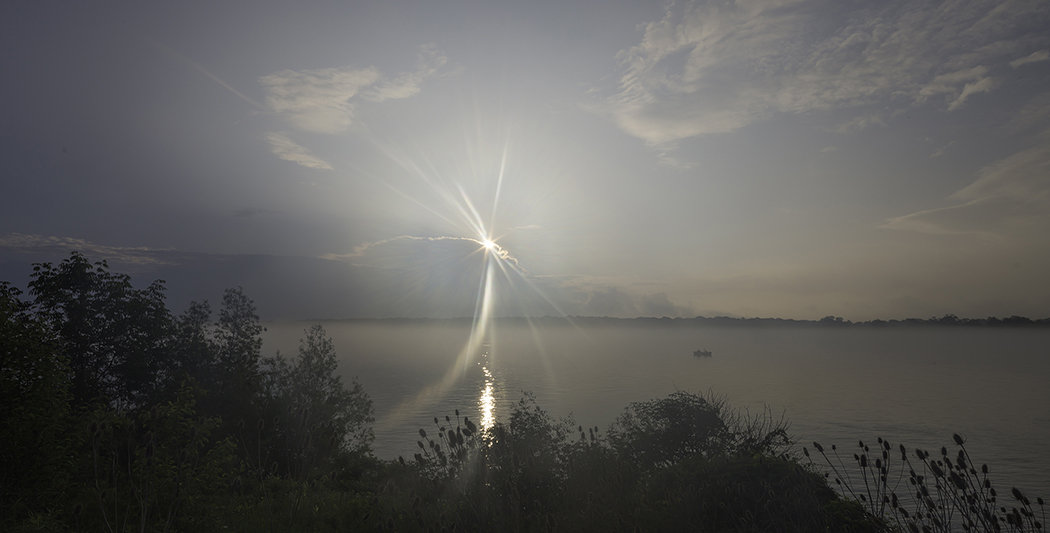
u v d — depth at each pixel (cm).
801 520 757
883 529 641
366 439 2945
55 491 919
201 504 907
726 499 870
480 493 713
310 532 889
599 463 1058
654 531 782
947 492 541
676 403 1534
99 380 2741
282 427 2705
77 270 2775
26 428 941
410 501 841
